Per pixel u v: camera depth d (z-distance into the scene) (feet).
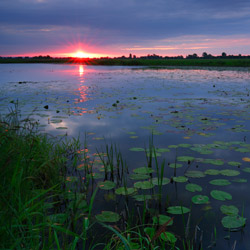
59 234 6.73
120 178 10.25
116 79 53.88
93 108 23.25
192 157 11.96
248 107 22.67
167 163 11.47
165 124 17.63
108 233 6.88
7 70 95.91
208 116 19.61
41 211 7.22
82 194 8.80
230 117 19.10
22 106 23.67
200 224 7.16
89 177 10.20
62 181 9.68
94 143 14.11
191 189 8.99
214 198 8.34
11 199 6.07
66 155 12.52
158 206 8.15
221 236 6.63
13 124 10.44
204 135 14.99
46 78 58.34
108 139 14.74
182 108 22.85
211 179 9.97
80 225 7.25
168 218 7.40
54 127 16.97
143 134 15.58
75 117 19.86
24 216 6.09
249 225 7.06
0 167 6.59
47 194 8.75
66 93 32.86
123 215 7.68
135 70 91.09
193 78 54.65
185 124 17.47
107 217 7.43
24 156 8.39
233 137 14.62
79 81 50.14
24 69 104.27
